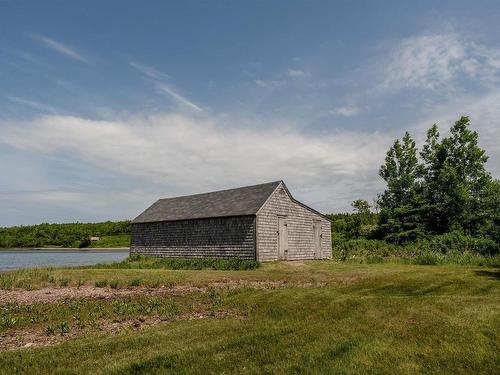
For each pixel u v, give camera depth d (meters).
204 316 9.99
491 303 9.62
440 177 45.38
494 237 39.47
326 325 8.16
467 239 31.20
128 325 9.15
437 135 48.69
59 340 7.93
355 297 11.38
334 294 11.98
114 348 7.05
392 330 7.47
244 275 18.69
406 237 43.69
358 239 45.16
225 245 28.92
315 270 20.45
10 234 98.06
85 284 16.64
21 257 55.16
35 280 17.42
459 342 6.65
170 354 6.52
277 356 6.23
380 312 9.07
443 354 6.12
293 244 30.69
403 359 5.93
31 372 5.93
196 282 16.50
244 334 7.75
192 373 5.67
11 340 8.00
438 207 43.91
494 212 43.28
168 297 12.84
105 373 5.78
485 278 14.64
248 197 30.58
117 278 17.86
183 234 31.67
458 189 43.59
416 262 24.78
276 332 7.77
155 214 35.72
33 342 7.82
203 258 29.89
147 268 25.67
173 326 8.79
